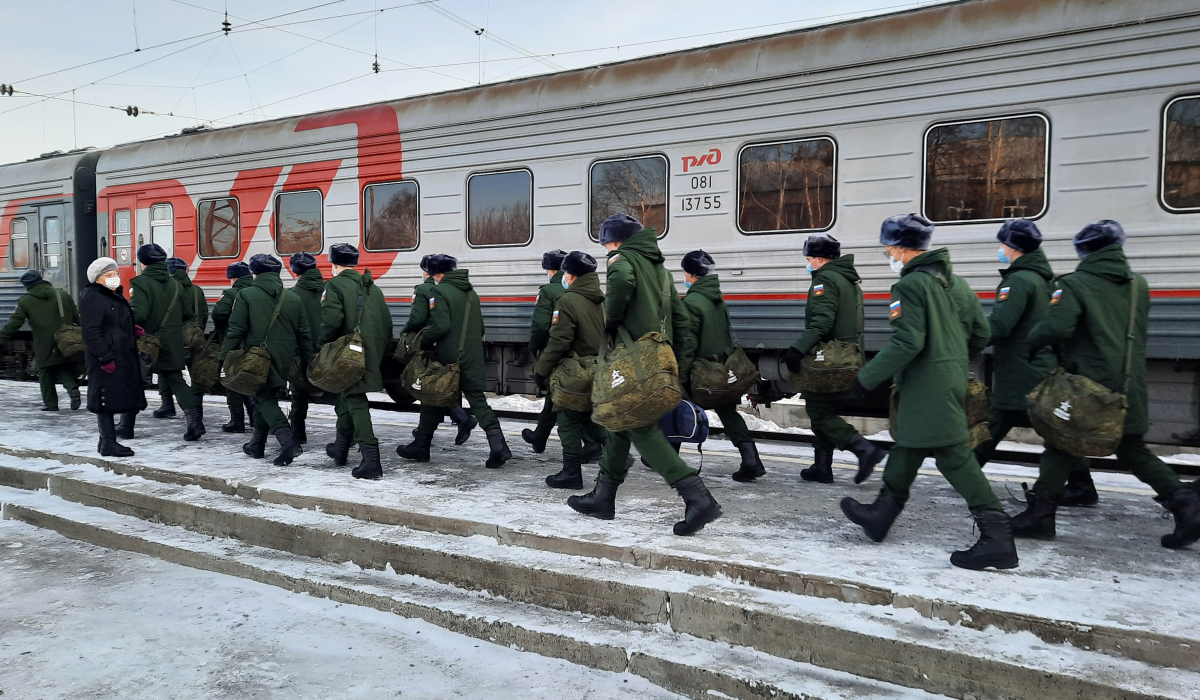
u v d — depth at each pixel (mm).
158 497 4988
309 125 9133
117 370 5941
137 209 10719
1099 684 2535
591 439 5691
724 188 6816
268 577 4086
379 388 5484
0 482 5934
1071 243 5578
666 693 2996
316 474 5348
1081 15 5477
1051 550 3662
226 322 7129
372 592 3771
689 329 4973
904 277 3549
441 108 8250
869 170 6230
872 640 2867
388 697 2951
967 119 5887
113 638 3453
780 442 7598
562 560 3713
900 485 3650
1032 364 4328
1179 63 5219
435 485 5023
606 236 4168
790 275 6562
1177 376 5625
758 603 3164
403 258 8539
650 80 7109
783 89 6535
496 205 7957
